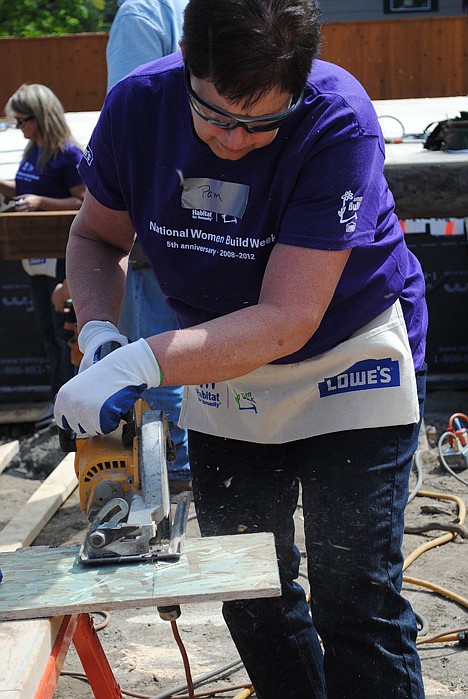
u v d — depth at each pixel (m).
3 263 5.60
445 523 3.69
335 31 12.45
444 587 3.21
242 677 2.73
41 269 5.20
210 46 1.44
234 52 1.43
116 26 3.63
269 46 1.43
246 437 2.06
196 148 1.74
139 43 3.57
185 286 1.93
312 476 1.96
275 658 2.07
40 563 1.63
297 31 1.46
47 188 5.14
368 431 1.92
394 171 3.20
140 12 3.57
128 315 3.81
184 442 3.93
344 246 1.66
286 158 1.68
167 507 1.64
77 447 1.76
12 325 5.68
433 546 3.53
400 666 1.85
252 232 1.80
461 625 2.94
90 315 1.99
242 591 1.48
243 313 1.62
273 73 1.46
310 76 1.71
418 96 12.56
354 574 1.88
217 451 2.13
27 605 1.49
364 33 12.45
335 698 1.90
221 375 1.62
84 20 15.32
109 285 2.06
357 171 1.67
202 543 1.67
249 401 2.01
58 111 5.08
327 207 1.65
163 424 1.74
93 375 1.57
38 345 5.70
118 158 1.89
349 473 1.91
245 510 2.09
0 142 6.75
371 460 1.90
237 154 1.67
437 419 5.08
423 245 5.47
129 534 1.60
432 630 2.91
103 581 1.55
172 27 3.61
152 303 3.78
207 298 1.93
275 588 1.49
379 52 12.50
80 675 2.79
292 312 1.63
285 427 2.00
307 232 1.65
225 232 1.82
